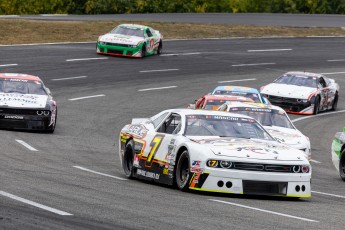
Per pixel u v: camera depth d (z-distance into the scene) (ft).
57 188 88.74
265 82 281.13
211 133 98.32
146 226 67.15
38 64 270.46
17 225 64.18
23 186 88.48
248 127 101.09
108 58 295.69
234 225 70.28
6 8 451.53
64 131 171.73
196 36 368.48
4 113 161.48
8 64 264.31
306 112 230.89
